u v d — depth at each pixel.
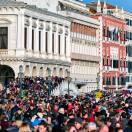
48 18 104.25
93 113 34.97
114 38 146.12
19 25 94.12
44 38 102.75
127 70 156.50
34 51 98.69
